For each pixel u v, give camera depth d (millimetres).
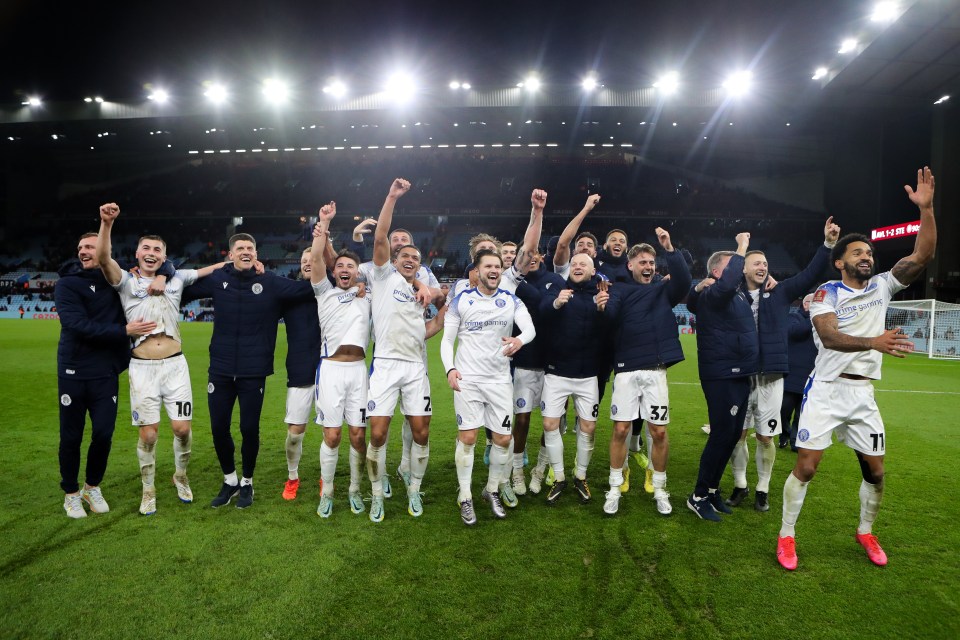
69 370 3619
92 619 2547
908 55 17984
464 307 3828
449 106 26375
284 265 34688
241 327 3930
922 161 22797
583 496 4113
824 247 3828
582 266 3941
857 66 18859
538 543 3391
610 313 3910
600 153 39406
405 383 3830
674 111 25766
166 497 4129
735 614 2639
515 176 39188
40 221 38500
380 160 40656
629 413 3885
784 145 31500
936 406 8094
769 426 3947
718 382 3748
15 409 7082
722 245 34125
